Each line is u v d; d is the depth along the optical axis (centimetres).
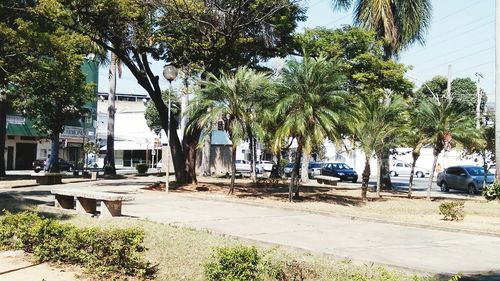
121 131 7838
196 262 717
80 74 2423
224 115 1919
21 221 805
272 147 1795
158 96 2331
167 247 816
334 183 3012
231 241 909
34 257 736
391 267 766
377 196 2183
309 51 2475
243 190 2223
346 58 2591
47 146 5462
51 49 1800
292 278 617
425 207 1777
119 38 2073
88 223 1060
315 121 1712
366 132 2019
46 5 1762
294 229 1179
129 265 665
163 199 1766
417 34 2747
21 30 1686
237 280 575
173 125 2320
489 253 949
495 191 1984
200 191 2108
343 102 1761
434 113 2142
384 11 2570
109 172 3569
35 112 3238
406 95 2667
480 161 3909
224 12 2080
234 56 2428
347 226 1259
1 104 3114
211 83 1919
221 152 4547
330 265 736
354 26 2700
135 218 1181
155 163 6619
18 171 4775
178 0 1975
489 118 4181
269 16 2202
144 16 2048
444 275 722
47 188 2172
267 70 2522
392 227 1268
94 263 678
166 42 2173
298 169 1862
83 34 2117
